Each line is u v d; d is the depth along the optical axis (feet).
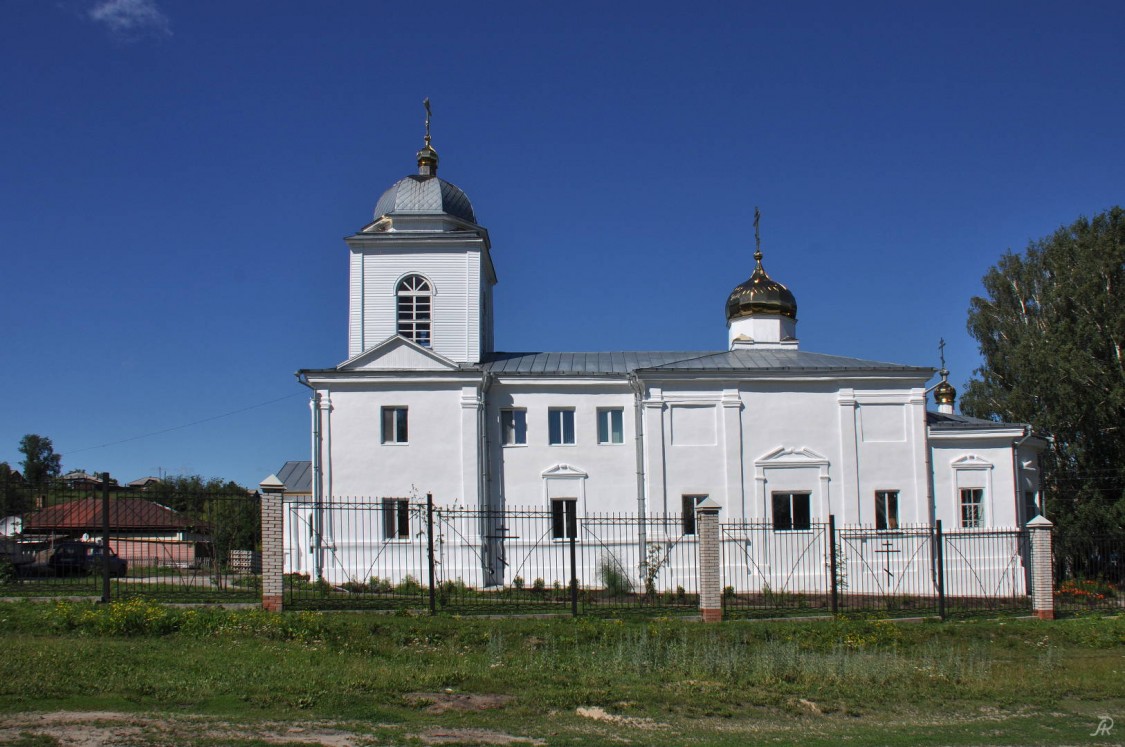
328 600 84.38
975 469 120.37
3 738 38.29
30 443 277.44
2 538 84.02
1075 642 78.54
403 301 127.54
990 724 51.88
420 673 56.08
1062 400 149.89
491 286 145.07
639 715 50.19
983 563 117.29
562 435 119.75
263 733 41.24
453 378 114.42
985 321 186.70
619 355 132.46
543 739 44.21
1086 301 152.87
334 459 112.68
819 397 117.39
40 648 55.67
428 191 133.59
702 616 80.23
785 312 138.72
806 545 114.21
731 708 52.95
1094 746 47.80
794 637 73.26
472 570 110.93
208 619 67.62
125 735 39.60
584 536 115.24
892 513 116.47
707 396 116.26
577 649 67.05
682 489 114.42
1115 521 140.26
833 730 49.49
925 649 70.90
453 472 113.19
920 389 117.91
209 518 104.06
